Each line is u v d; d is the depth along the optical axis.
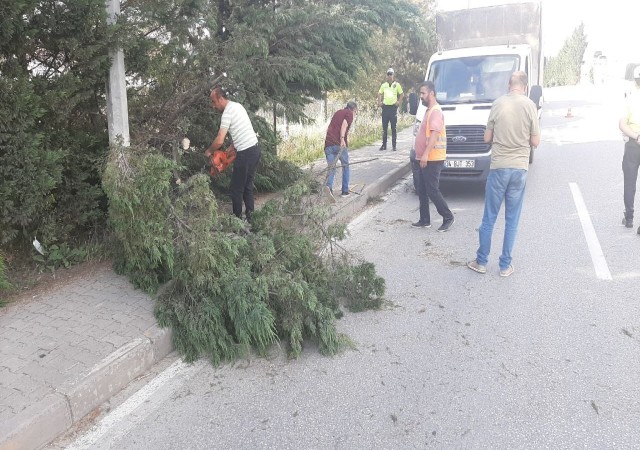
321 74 7.64
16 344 3.87
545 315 4.62
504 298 5.01
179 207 4.38
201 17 6.43
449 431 3.17
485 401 3.44
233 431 3.24
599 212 7.70
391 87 13.41
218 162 6.18
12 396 3.26
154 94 6.36
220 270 4.14
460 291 5.21
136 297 4.62
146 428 3.28
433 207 8.59
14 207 4.61
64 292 4.74
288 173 8.78
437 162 6.92
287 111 7.81
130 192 4.27
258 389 3.67
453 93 9.45
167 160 4.44
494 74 9.48
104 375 3.53
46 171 4.65
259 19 7.15
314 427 3.25
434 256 6.25
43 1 4.66
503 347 4.11
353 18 7.68
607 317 4.54
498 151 5.32
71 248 5.46
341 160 8.40
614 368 3.77
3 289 4.68
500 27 12.11
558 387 3.56
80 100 5.02
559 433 3.12
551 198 8.62
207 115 7.02
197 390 3.68
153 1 5.59
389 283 5.46
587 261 5.85
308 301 4.04
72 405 3.30
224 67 6.66
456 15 12.36
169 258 4.21
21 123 4.42
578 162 11.55
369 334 4.39
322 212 4.90
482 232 5.57
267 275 4.19
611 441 3.04
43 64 5.03
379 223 7.76
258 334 3.89
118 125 5.33
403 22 8.59
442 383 3.66
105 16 4.91
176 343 4.08
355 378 3.76
